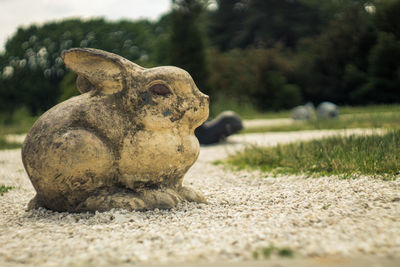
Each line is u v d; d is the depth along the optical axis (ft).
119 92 3.90
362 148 5.25
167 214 3.81
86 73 3.90
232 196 4.37
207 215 3.77
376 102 20.77
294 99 21.80
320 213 3.67
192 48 14.11
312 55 23.57
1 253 3.15
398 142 5.15
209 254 3.06
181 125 4.01
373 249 3.04
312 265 2.91
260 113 19.62
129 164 3.85
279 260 2.97
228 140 9.53
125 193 3.89
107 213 3.73
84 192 3.83
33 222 3.73
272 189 4.58
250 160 6.05
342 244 3.12
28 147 3.81
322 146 5.58
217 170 5.84
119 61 3.89
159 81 3.93
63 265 2.99
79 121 3.81
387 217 3.52
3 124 16.05
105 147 3.80
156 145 3.87
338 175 4.73
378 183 4.32
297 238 3.22
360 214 3.61
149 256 3.06
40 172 3.75
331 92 22.90
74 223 3.63
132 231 3.46
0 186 5.08
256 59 22.71
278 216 3.66
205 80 14.29
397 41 20.51
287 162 5.59
